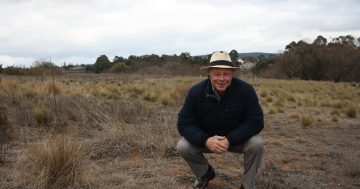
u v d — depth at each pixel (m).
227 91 4.21
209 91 4.21
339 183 5.43
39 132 7.16
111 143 6.26
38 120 7.96
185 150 4.45
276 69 54.12
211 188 4.83
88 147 5.95
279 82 31.27
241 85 4.24
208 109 4.25
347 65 48.88
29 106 9.64
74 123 8.07
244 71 66.31
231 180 5.23
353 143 8.19
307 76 51.25
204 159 4.58
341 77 49.00
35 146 5.06
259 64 64.25
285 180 5.29
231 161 6.18
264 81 32.66
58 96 11.68
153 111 10.24
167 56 62.97
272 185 4.99
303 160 6.53
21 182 4.46
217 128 4.34
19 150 5.78
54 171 4.55
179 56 63.12
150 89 17.66
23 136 6.61
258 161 4.36
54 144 4.77
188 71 55.62
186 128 4.29
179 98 13.97
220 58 4.08
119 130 6.71
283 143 7.73
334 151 7.12
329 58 49.88
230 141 4.16
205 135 4.20
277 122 10.80
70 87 15.65
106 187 4.48
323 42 57.91
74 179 4.52
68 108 9.13
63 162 4.59
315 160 6.54
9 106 9.36
